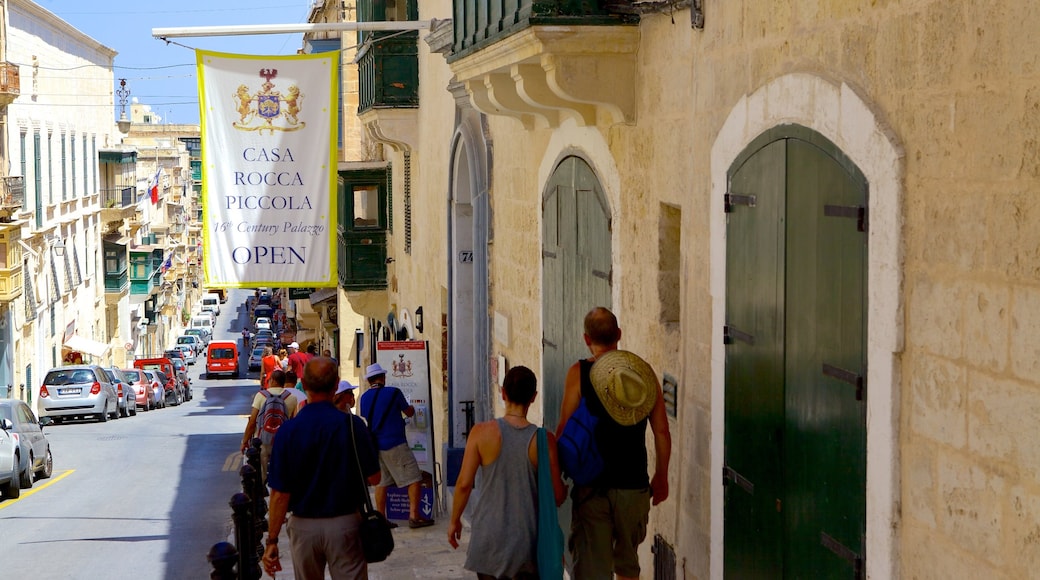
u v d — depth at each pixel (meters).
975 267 3.62
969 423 3.66
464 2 8.90
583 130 8.30
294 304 61.06
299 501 6.67
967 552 3.69
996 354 3.52
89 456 23.27
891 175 4.07
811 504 4.83
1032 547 3.36
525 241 10.52
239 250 12.74
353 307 23.64
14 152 39.72
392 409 11.89
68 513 15.51
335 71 12.76
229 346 71.44
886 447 4.14
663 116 6.77
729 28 5.74
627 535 5.89
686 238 6.49
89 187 54.31
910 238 4.00
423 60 17.25
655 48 6.87
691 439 6.46
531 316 10.30
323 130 12.76
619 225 7.61
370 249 23.28
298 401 13.82
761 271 5.36
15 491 17.52
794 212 4.95
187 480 18.69
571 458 5.84
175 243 101.69
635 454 5.88
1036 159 3.31
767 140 5.25
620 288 7.61
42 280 43.91
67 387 31.77
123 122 63.94
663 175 6.81
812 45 4.80
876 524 4.23
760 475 5.41
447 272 14.72
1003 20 3.45
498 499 5.94
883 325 4.14
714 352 6.04
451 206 14.48
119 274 60.03
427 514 12.02
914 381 3.99
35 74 42.88
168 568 11.38
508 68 8.11
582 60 7.14
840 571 4.55
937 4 3.82
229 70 12.60
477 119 12.88
